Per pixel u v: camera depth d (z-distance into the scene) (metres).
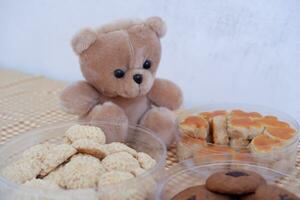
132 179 0.54
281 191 0.54
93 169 0.56
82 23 0.94
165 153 0.60
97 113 0.66
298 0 0.76
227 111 0.69
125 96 0.65
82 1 0.92
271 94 0.82
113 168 0.57
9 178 0.56
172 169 0.60
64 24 0.96
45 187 0.54
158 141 0.62
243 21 0.80
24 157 0.59
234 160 0.60
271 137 0.63
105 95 0.67
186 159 0.63
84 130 0.62
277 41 0.79
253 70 0.82
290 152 0.62
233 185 0.54
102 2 0.91
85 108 0.66
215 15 0.82
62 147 0.59
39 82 0.94
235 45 0.82
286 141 0.62
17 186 0.53
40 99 0.85
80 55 0.64
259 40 0.80
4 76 0.97
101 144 0.61
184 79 0.88
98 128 0.63
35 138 0.63
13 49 1.03
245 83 0.83
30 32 1.00
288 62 0.80
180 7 0.84
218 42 0.83
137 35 0.64
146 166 0.59
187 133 0.64
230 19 0.81
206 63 0.85
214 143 0.65
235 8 0.80
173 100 0.70
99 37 0.63
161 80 0.70
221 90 0.85
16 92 0.88
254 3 0.79
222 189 0.54
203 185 0.56
